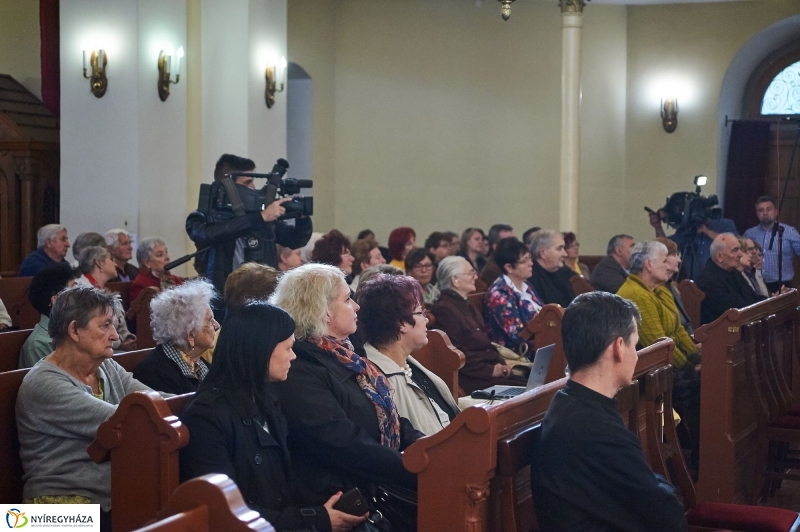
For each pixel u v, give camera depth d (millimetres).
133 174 8055
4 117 8734
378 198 11094
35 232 8773
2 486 2980
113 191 8094
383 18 10945
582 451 2449
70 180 8172
